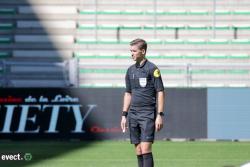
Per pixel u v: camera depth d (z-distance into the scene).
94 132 47.84
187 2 70.44
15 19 68.44
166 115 48.12
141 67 22.59
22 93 47.62
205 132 48.28
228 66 53.91
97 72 59.34
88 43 66.00
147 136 22.45
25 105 47.62
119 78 59.62
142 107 22.58
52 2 70.00
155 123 22.66
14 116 47.62
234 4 69.88
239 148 42.62
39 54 65.31
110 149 41.44
